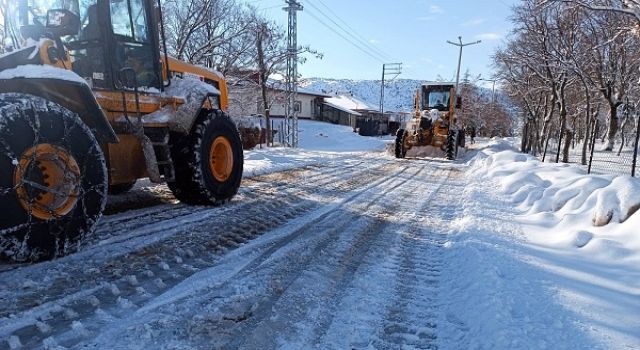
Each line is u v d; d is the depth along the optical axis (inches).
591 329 100.7
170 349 89.5
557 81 687.7
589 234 170.9
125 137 183.2
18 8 169.9
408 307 118.3
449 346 99.0
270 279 130.0
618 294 121.4
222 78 352.5
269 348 92.4
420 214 234.8
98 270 130.1
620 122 1063.0
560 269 142.9
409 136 607.8
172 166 200.5
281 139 1047.6
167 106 204.7
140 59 199.2
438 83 673.6
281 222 201.0
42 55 143.1
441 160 592.7
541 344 94.3
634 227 162.7
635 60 649.0
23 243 124.3
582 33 581.9
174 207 218.5
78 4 180.2
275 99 1010.1
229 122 235.8
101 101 173.8
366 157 609.0
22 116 122.0
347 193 290.5
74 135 136.0
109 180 176.6
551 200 234.4
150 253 147.9
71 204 136.6
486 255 154.2
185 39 715.4
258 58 844.6
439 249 172.1
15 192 120.7
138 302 111.0
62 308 105.3
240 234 177.2
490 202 263.6
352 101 2299.5
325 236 181.5
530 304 114.4
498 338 97.1
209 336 95.7
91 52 182.4
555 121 1142.3
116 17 185.6
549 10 561.0
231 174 235.5
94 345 89.7
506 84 1055.6
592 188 221.9
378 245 173.5
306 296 119.9
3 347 87.1
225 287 123.1
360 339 100.3
